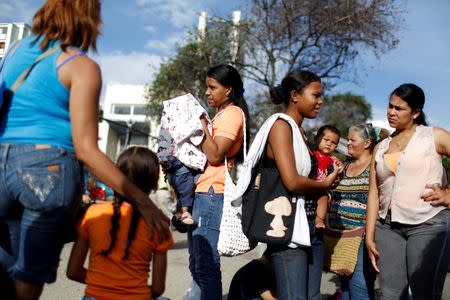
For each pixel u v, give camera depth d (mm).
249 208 3127
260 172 3154
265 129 3121
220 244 3363
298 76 3270
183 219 3611
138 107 39656
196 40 22234
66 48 2246
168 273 6035
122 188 2186
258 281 3598
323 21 18203
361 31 17875
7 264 2248
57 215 2164
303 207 3068
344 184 4227
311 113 3283
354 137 4324
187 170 3840
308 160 3115
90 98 2158
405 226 3316
